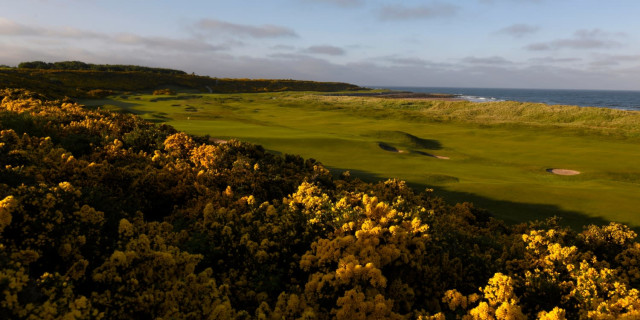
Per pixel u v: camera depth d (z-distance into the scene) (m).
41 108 28.70
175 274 6.12
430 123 73.31
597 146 49.81
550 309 7.32
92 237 6.54
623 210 23.19
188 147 20.66
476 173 34.41
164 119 56.31
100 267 5.48
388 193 20.09
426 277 7.98
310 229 9.02
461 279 8.43
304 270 7.48
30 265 5.60
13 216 6.12
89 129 22.11
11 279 4.25
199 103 95.00
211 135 41.53
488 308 6.44
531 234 11.75
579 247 12.41
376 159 36.97
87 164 12.70
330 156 37.28
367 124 68.12
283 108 94.06
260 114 80.25
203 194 12.73
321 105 102.94
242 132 45.38
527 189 27.14
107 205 8.45
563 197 25.61
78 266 5.54
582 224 21.23
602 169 37.50
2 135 15.04
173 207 12.18
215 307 5.46
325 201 10.63
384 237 8.34
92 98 82.19
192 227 9.53
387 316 5.99
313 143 41.38
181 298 5.55
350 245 7.63
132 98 93.50
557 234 12.22
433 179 29.92
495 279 7.11
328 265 7.38
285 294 6.30
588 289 7.42
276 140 41.53
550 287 7.73
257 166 17.50
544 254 10.21
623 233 12.35
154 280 5.83
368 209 9.98
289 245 8.37
